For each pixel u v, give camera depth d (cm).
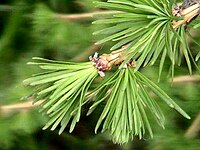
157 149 59
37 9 60
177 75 59
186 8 27
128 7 27
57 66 28
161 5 27
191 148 58
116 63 28
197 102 59
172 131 59
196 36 58
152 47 27
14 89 58
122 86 28
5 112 59
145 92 28
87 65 28
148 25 26
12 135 61
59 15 61
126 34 26
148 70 56
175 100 58
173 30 27
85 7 64
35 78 27
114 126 27
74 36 60
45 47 63
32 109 59
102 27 58
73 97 28
